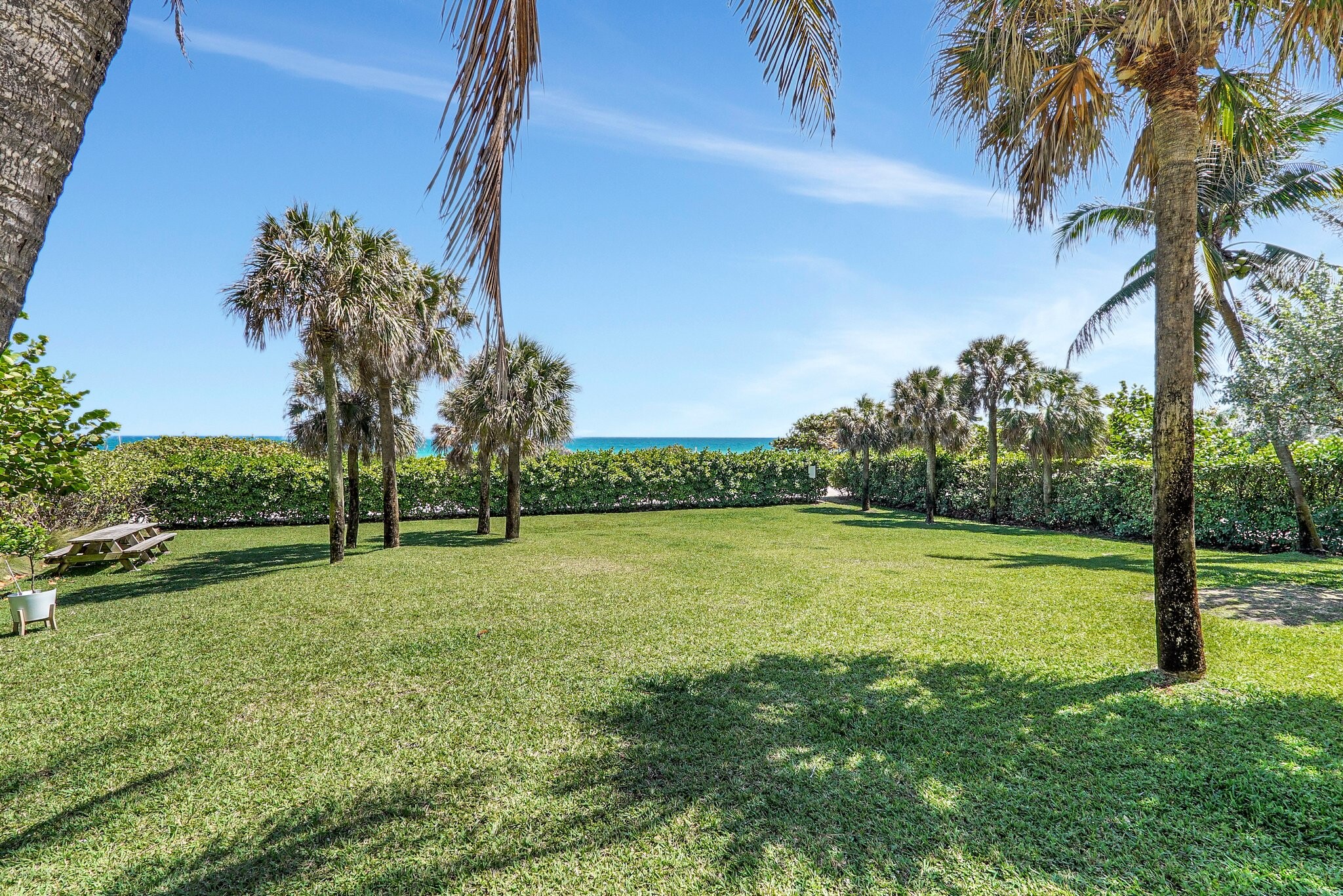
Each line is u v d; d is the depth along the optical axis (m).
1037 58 4.21
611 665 4.86
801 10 2.59
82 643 5.64
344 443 12.60
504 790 2.94
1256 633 5.22
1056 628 5.77
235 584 8.43
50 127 1.09
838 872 2.30
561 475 21.09
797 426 41.19
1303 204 9.39
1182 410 4.17
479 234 1.44
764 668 4.73
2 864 2.43
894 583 8.20
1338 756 3.07
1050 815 2.63
